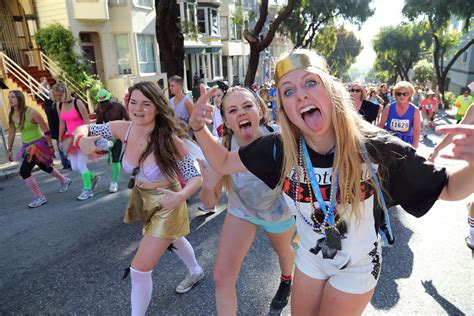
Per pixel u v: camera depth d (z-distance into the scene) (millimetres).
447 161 1393
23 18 15766
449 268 3197
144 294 2379
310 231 1618
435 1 20172
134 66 17594
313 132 1434
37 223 4691
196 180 2334
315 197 1525
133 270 2359
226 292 2311
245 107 2314
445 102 25609
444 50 30172
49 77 15039
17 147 9844
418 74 45344
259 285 3049
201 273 3055
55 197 5770
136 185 2514
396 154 1396
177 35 9836
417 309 2652
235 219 2375
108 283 3188
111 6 16750
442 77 25312
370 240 1561
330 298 1627
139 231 4309
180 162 2398
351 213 1476
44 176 7188
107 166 7859
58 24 14805
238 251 2342
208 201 2545
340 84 1460
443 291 2857
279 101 1518
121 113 5551
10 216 5000
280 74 1462
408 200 1457
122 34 17234
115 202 5395
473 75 32938
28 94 13133
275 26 12547
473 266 3219
